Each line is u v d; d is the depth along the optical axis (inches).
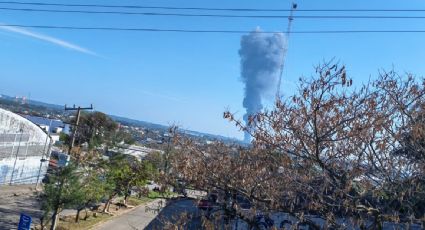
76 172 1034.1
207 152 317.4
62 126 3181.6
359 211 283.6
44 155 1829.5
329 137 283.6
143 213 1520.7
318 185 299.6
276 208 290.0
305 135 288.4
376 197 291.7
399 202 286.7
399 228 304.5
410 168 283.3
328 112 283.4
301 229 321.1
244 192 295.3
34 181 1775.3
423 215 277.9
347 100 286.4
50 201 983.6
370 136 280.8
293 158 295.7
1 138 1583.4
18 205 1342.3
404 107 295.9
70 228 1136.2
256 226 298.4
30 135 1740.9
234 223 324.2
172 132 338.6
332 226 290.7
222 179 298.7
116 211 1486.2
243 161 302.7
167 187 314.8
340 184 284.0
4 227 1072.8
